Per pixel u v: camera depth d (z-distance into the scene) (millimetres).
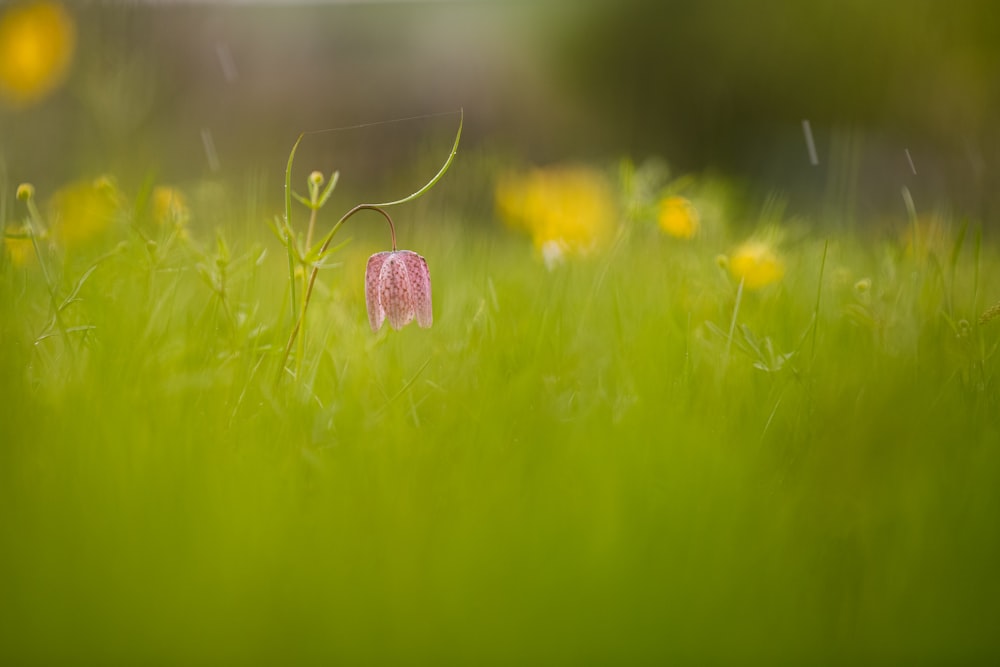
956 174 2486
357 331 1527
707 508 1296
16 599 1241
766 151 5750
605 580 1251
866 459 1360
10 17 1848
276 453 1369
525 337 1537
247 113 5070
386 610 1240
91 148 1782
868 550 1287
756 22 5695
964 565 1274
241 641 1235
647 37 6059
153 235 1628
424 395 1484
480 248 1869
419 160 2105
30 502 1288
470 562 1254
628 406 1426
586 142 6152
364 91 5848
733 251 1766
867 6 5102
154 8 1941
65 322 1498
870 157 4410
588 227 1813
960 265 1805
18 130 1837
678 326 1560
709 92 5938
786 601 1257
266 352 1479
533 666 1241
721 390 1470
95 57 1805
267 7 5699
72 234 1598
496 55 6258
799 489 1338
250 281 1536
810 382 1468
